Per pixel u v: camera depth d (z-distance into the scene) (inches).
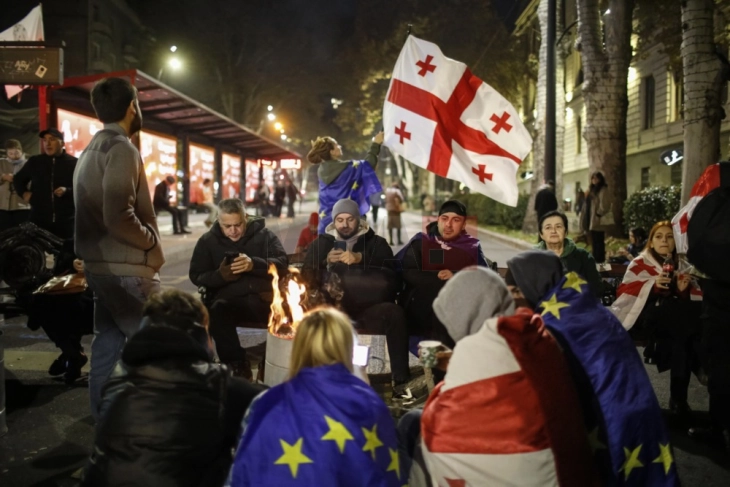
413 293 196.9
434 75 234.5
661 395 218.8
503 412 98.6
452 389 102.3
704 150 438.6
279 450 95.3
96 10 1508.4
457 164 231.3
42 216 299.9
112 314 157.3
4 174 377.4
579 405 103.1
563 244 204.7
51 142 299.3
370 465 95.0
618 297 204.7
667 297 197.8
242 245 202.7
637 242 345.7
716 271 155.4
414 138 234.2
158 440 101.5
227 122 828.6
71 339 221.5
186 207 852.0
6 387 219.0
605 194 535.5
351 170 245.0
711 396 164.9
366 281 192.1
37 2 1309.1
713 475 159.5
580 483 99.2
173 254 564.7
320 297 193.5
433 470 104.0
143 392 103.6
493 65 1289.4
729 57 705.0
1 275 252.8
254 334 260.2
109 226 149.8
